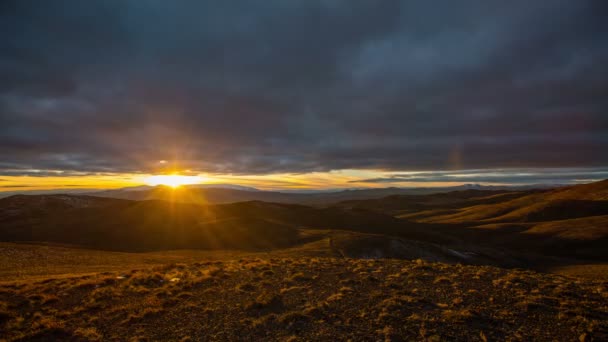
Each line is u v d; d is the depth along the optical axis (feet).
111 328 41.65
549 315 40.32
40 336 38.96
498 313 41.29
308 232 301.02
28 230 390.01
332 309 45.27
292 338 36.81
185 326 41.86
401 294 50.34
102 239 334.65
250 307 47.32
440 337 35.35
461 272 64.28
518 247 307.37
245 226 328.70
